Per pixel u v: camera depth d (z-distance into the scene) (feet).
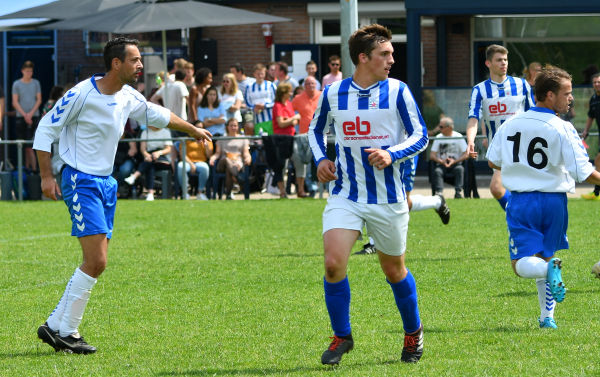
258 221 98.17
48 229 94.89
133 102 48.06
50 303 58.59
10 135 173.88
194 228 93.71
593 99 121.49
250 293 60.59
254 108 135.74
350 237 41.83
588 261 69.15
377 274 66.03
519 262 47.01
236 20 126.41
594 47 161.68
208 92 124.06
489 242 80.48
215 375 41.24
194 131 49.55
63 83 176.45
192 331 50.29
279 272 68.08
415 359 42.86
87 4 129.39
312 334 49.11
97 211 46.21
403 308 42.80
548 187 47.98
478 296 57.67
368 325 50.85
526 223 48.21
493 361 42.39
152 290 62.18
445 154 117.50
